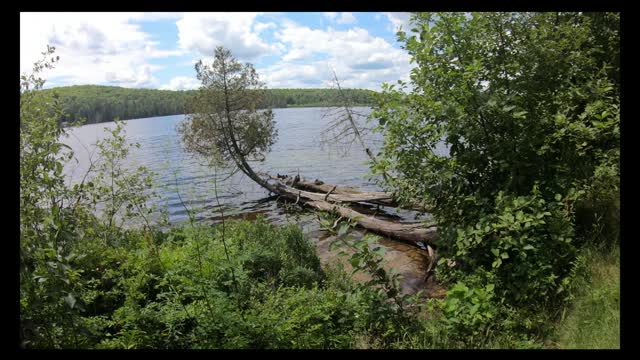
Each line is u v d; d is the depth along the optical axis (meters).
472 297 4.82
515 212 5.43
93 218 7.04
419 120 6.31
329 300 5.39
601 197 5.89
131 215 8.08
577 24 7.02
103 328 4.64
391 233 11.08
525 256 4.96
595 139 6.04
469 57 6.22
